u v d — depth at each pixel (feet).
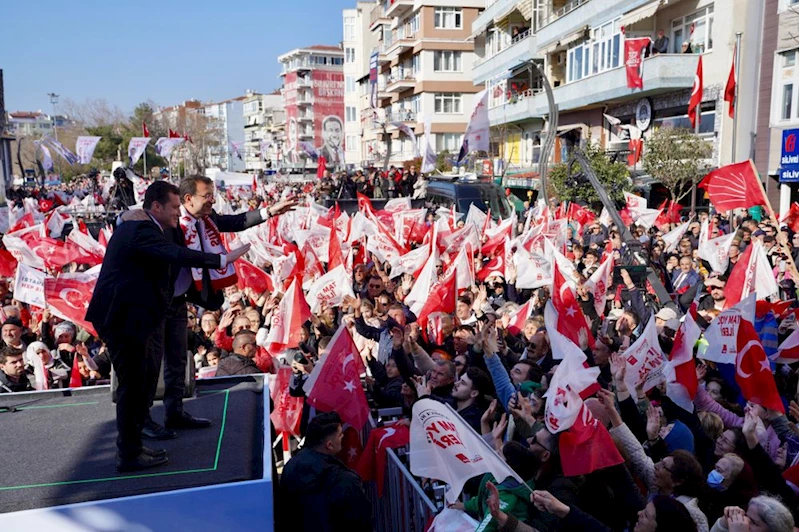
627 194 56.39
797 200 71.26
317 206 55.06
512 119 130.41
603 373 22.12
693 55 83.35
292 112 369.50
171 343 14.93
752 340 18.21
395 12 195.00
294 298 27.09
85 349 26.84
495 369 18.70
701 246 39.93
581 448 14.17
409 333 23.20
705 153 71.77
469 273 32.50
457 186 74.13
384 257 42.86
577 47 107.04
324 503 14.46
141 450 12.80
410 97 191.62
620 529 14.57
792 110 69.97
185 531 11.57
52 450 13.61
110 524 11.22
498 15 137.59
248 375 19.06
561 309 22.97
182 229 15.53
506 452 15.02
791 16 69.10
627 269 30.42
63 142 283.59
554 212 59.67
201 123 311.27
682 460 14.53
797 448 17.53
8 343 26.48
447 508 14.21
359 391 19.21
